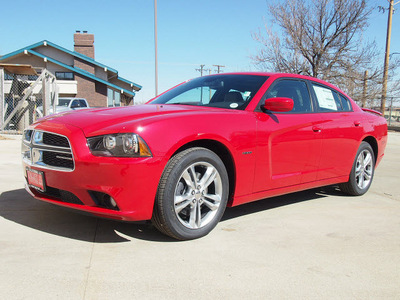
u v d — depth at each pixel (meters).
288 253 2.90
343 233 3.43
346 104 4.88
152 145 2.79
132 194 2.74
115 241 3.00
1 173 5.57
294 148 3.83
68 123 2.98
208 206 3.18
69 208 2.96
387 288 2.41
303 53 18.08
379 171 7.22
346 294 2.31
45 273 2.40
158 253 2.79
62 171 2.83
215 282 2.38
